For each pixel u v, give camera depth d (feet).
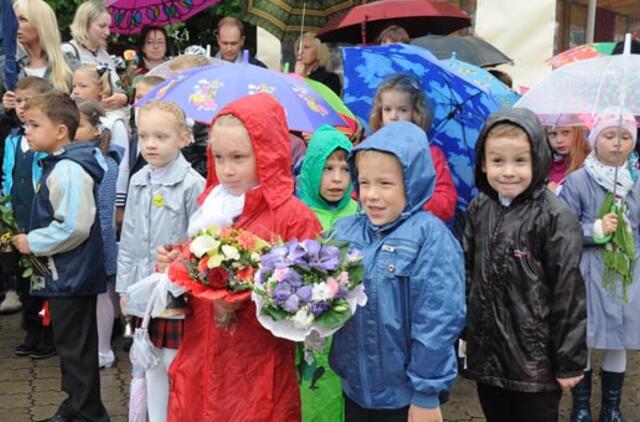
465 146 13.69
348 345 8.25
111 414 13.23
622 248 12.02
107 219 15.19
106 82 16.83
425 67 13.51
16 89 15.35
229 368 8.60
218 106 11.91
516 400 9.70
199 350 8.99
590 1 22.24
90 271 11.44
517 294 9.45
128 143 16.44
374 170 8.04
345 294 7.48
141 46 23.07
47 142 11.69
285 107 11.95
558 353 9.26
